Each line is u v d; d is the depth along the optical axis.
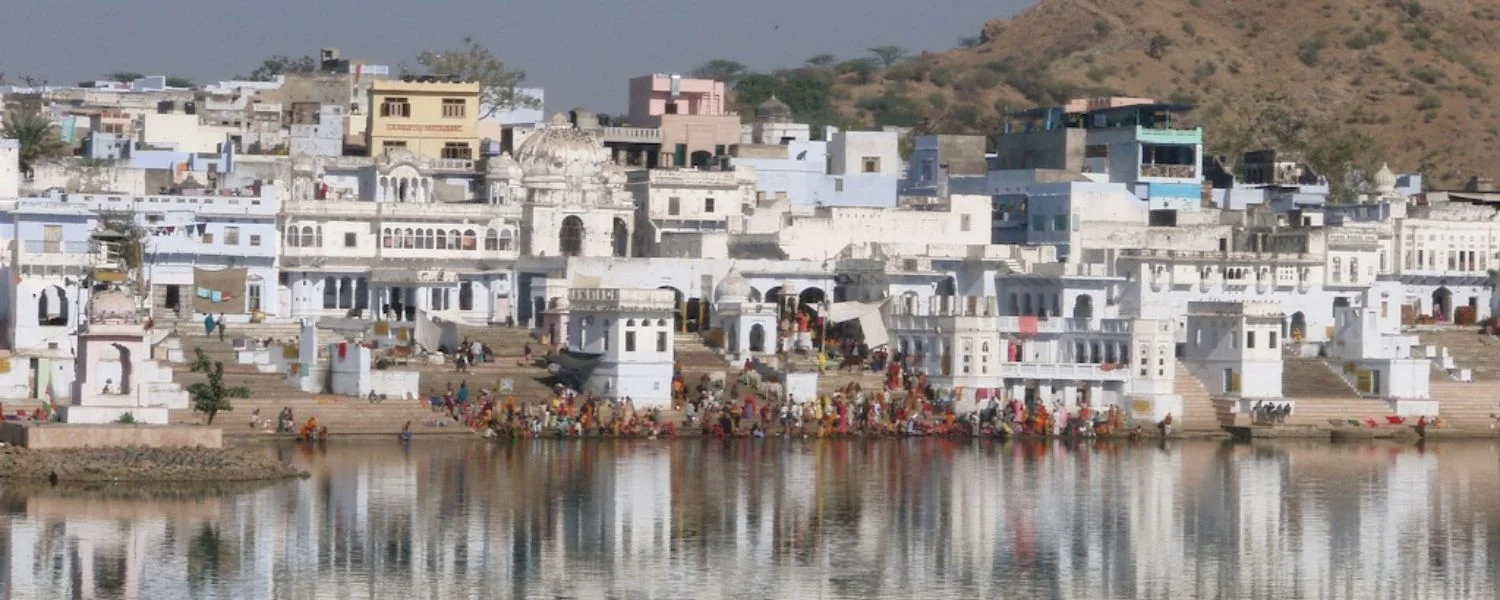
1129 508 147.12
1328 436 197.88
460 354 187.62
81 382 154.00
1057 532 137.50
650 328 186.75
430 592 116.56
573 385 188.62
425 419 175.50
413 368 185.12
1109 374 197.75
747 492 149.75
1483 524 143.00
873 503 146.38
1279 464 173.88
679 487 151.12
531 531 133.12
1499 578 125.88
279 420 170.75
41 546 123.69
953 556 129.12
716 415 184.62
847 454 172.50
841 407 187.12
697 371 195.25
